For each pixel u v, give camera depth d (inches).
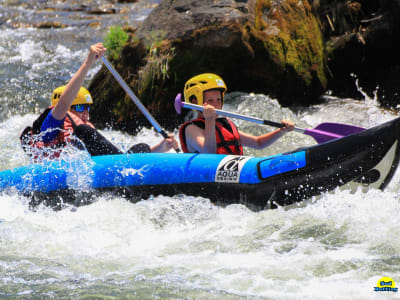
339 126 665.0
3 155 848.9
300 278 450.6
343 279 445.1
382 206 574.9
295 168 558.3
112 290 436.5
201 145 632.4
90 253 512.7
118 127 1008.2
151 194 606.5
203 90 647.8
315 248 505.0
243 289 435.2
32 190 633.6
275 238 530.6
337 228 545.3
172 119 986.1
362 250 498.3
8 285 445.4
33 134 664.4
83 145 655.8
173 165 605.9
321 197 569.6
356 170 554.9
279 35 991.6
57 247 526.6
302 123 927.7
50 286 444.1
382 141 545.3
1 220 591.5
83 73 631.2
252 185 571.5
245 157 594.6
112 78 1019.3
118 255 507.5
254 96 978.1
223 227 558.9
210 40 967.0
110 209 599.8
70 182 623.8
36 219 597.3
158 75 978.7
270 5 1015.0
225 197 584.4
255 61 975.6
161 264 486.0
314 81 1026.1
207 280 451.8
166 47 986.1
